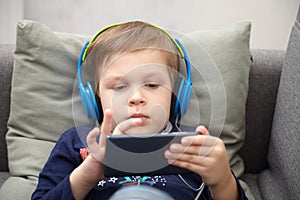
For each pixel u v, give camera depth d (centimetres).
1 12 164
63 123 121
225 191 92
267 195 116
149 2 167
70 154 102
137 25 101
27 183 113
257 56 134
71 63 123
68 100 122
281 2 164
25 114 121
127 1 167
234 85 123
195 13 167
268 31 168
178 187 94
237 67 124
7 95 129
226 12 167
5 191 112
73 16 168
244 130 126
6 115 129
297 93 107
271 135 124
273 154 121
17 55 123
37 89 121
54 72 122
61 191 89
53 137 121
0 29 166
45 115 121
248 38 128
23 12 166
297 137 103
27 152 118
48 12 168
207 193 98
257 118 132
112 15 168
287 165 106
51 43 122
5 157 131
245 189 119
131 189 85
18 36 122
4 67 129
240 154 133
